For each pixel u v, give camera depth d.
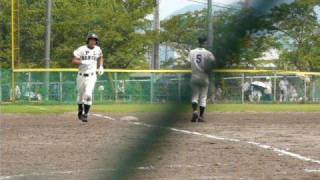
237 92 62.28
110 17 86.25
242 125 33.91
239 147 23.23
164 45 79.69
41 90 62.41
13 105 57.53
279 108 54.38
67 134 27.86
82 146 23.12
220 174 17.17
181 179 16.14
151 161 16.77
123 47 86.62
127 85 61.91
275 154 21.41
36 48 87.69
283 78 67.00
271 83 65.88
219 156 20.69
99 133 28.08
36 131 29.42
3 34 86.88
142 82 61.19
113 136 26.38
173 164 18.48
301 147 23.48
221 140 25.53
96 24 86.44
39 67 83.75
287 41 73.00
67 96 62.03
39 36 86.62
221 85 13.81
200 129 30.61
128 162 13.08
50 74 62.28
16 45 70.12
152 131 11.40
